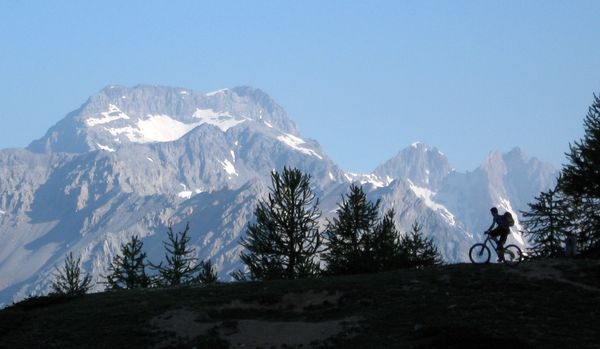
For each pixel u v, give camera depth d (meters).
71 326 85.19
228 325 81.69
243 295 90.44
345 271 135.12
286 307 87.44
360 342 75.06
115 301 93.06
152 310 87.25
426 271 94.62
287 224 129.25
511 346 69.56
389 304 83.81
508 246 93.50
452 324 75.50
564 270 90.38
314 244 130.62
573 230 130.12
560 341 71.25
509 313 78.62
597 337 72.25
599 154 123.75
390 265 136.75
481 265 93.69
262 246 129.50
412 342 72.88
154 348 77.94
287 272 129.38
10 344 80.81
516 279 87.56
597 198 126.31
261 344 77.12
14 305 96.69
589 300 81.12
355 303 85.69
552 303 80.81
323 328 79.31
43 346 79.62
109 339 80.38
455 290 85.81
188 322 83.44
